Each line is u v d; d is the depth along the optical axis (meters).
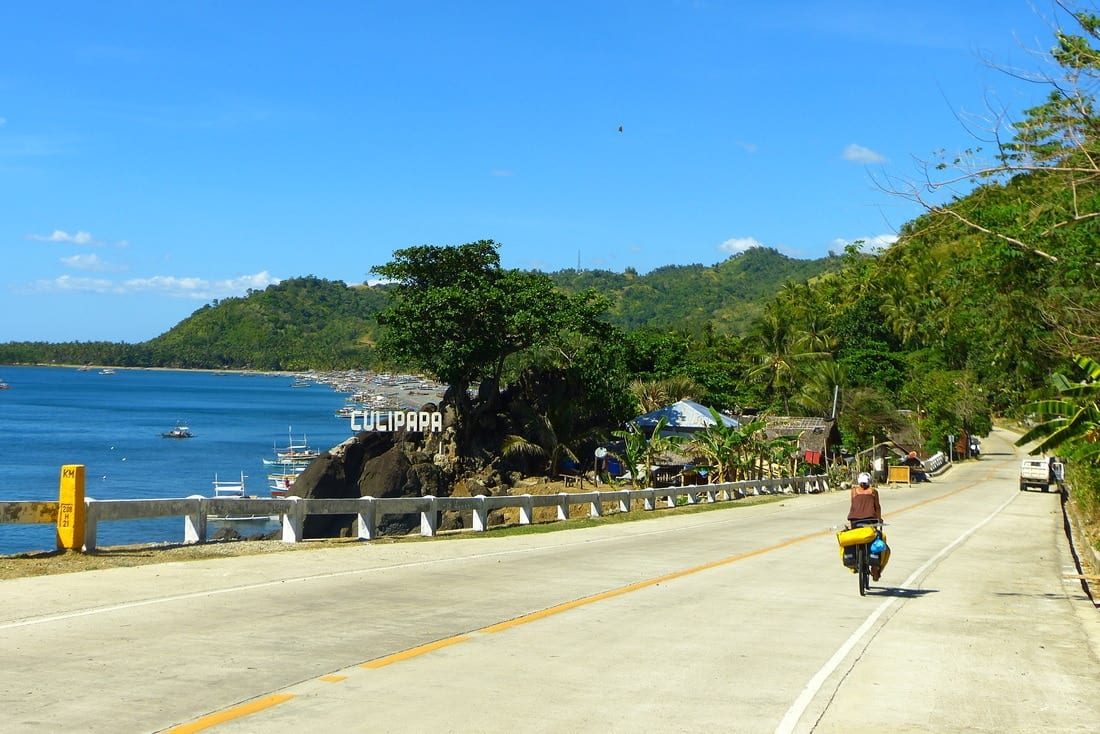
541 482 52.00
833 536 26.58
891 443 74.94
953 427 88.94
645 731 6.88
